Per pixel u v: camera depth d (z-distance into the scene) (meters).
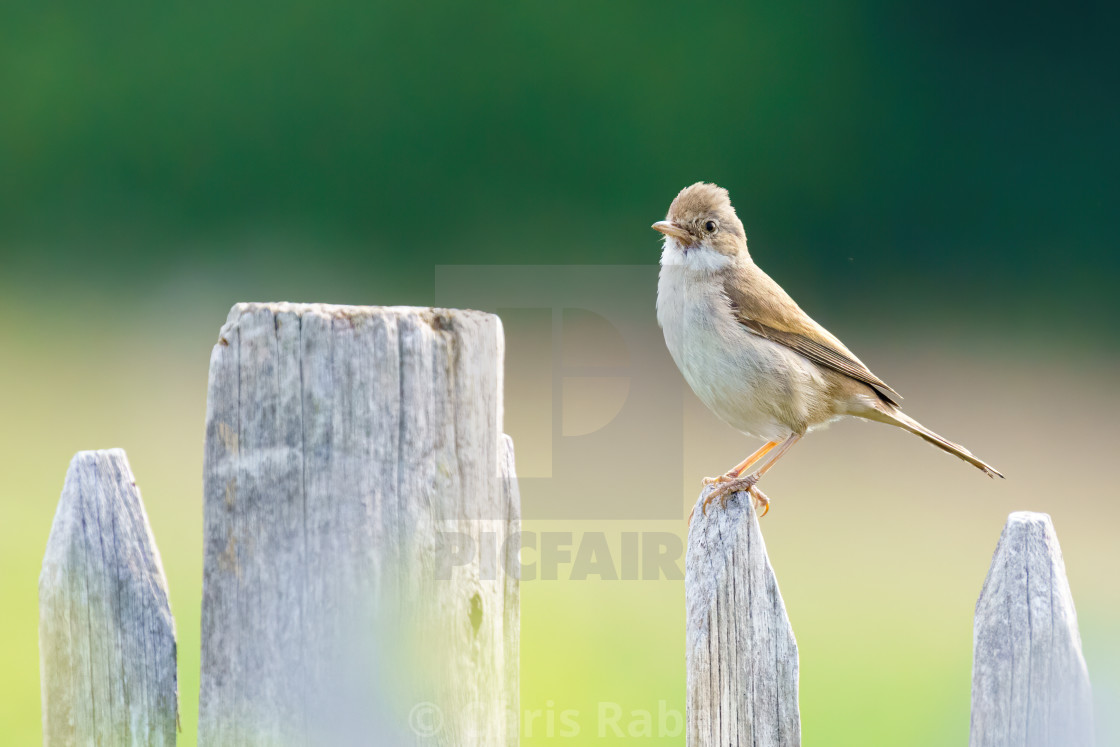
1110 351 20.58
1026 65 25.97
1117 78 25.69
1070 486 13.77
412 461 3.93
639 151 26.09
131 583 4.19
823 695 8.64
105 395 16.08
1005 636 4.13
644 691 8.05
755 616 4.32
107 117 24.55
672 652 8.73
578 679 8.27
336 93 25.14
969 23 26.08
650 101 26.05
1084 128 25.75
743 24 26.20
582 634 9.12
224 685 3.95
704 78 26.11
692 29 26.08
